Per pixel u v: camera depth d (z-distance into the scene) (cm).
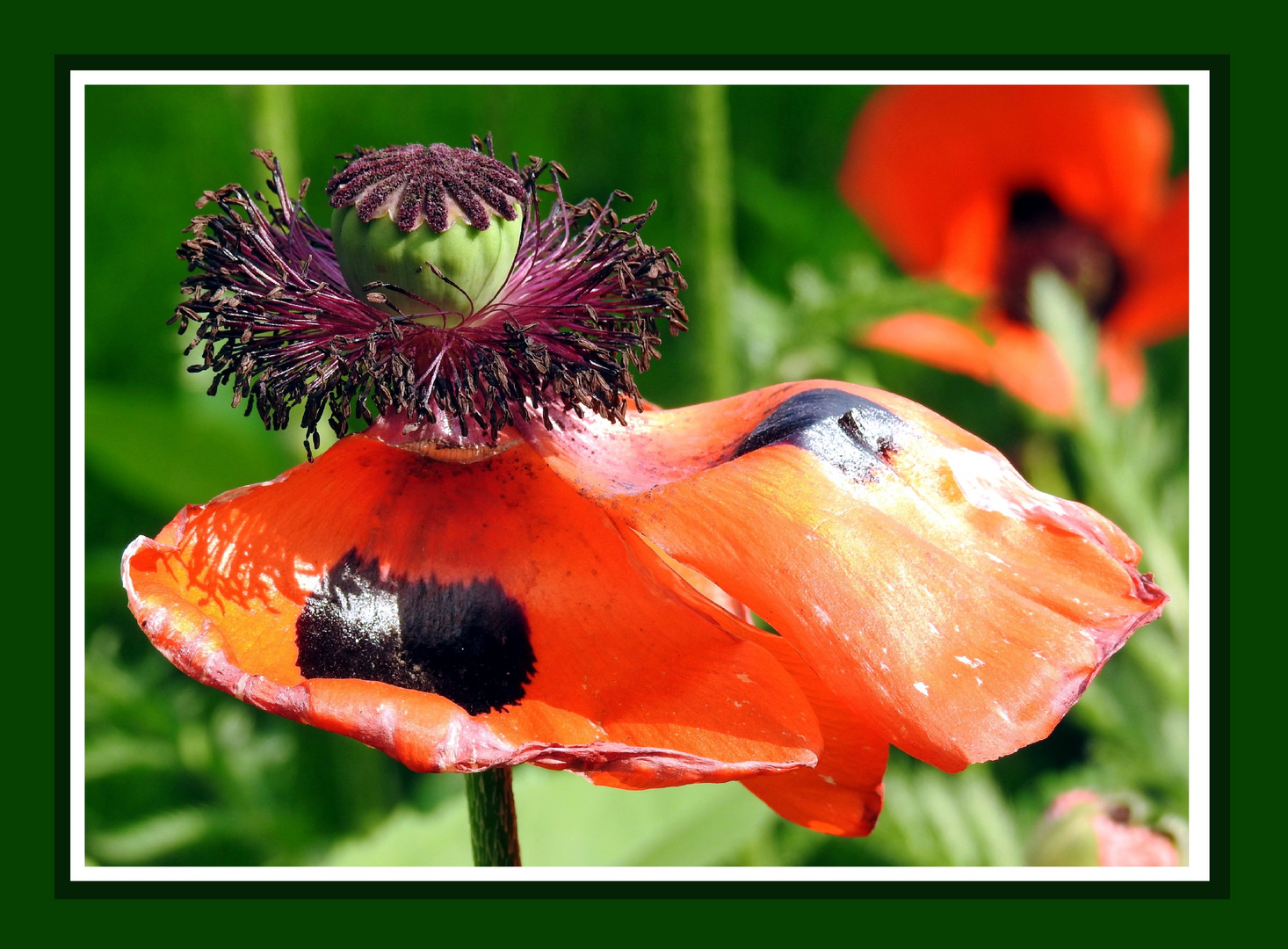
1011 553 29
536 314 30
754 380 42
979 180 49
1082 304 46
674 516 29
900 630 28
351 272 29
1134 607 29
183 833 41
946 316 41
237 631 29
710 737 28
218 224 30
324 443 41
